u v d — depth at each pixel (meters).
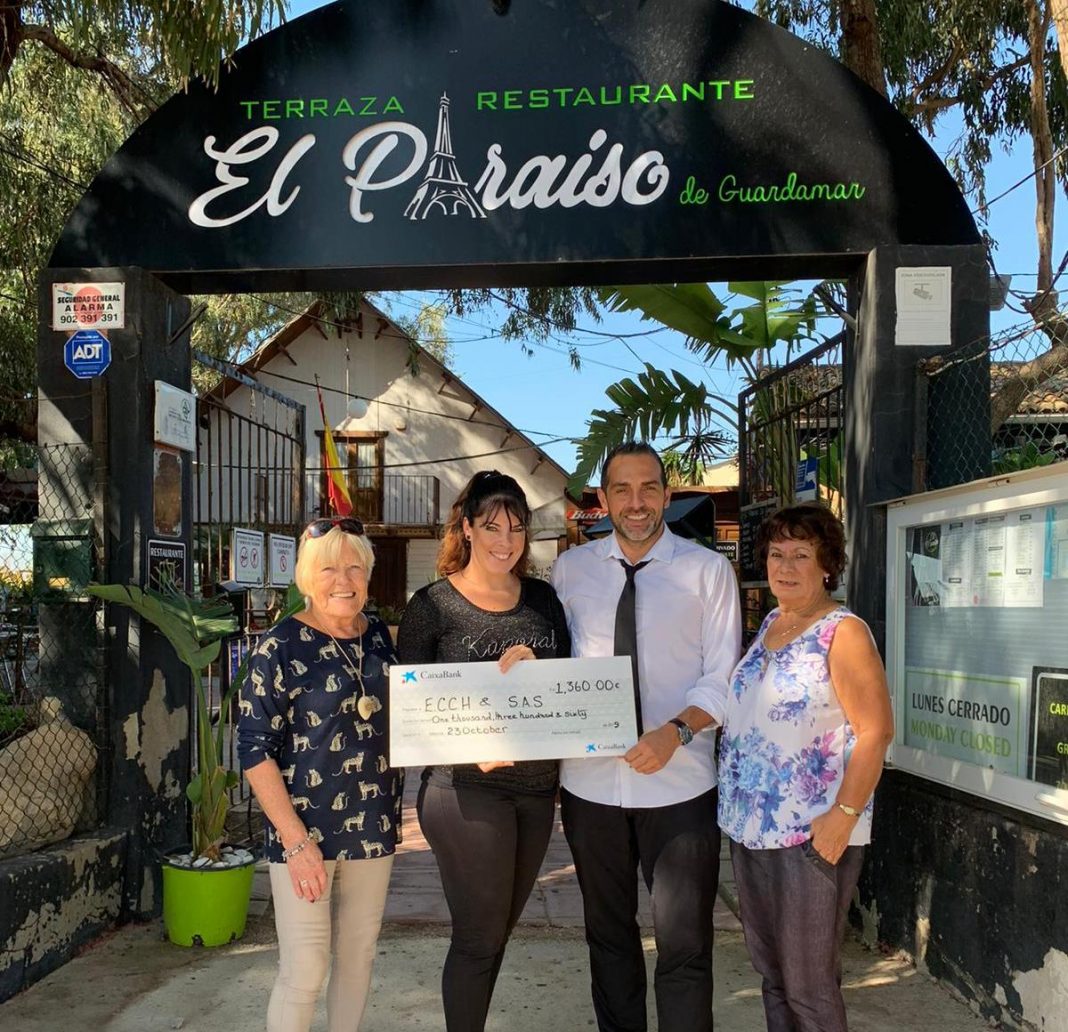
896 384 4.16
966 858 3.46
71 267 4.44
